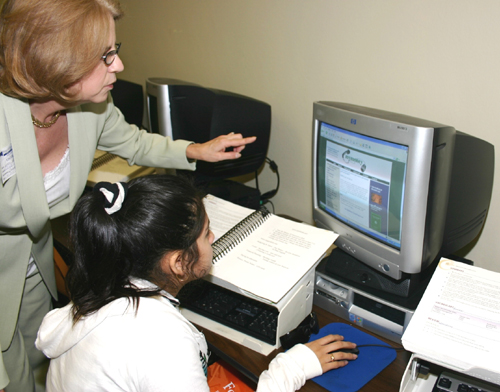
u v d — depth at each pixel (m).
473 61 1.00
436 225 0.90
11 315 1.10
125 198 0.68
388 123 0.87
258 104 1.47
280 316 0.92
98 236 0.65
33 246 1.11
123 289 0.70
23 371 1.23
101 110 1.12
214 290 1.12
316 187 1.18
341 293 1.05
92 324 0.68
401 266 0.94
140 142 1.28
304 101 1.42
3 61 0.75
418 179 0.84
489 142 1.04
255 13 1.44
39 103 0.91
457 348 0.70
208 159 1.21
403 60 1.12
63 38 0.72
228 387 1.02
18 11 0.70
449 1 0.99
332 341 0.94
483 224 1.14
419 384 0.84
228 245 1.05
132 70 2.14
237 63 1.59
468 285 0.83
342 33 1.23
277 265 0.97
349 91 1.28
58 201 1.11
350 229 1.08
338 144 1.04
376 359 0.93
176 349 0.67
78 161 1.06
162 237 0.66
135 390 0.67
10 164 0.88
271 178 1.69
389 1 1.10
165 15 1.80
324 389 0.87
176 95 1.48
